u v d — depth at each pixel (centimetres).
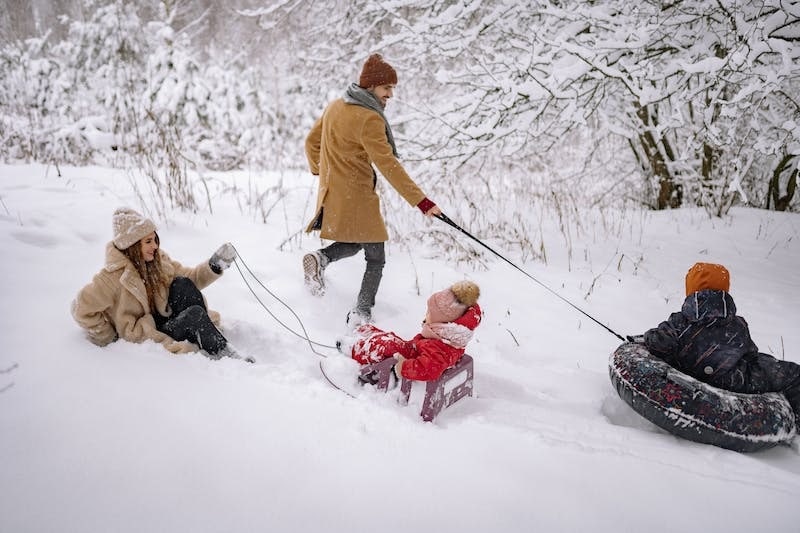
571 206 724
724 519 216
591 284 512
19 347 288
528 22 719
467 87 758
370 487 217
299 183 691
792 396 297
